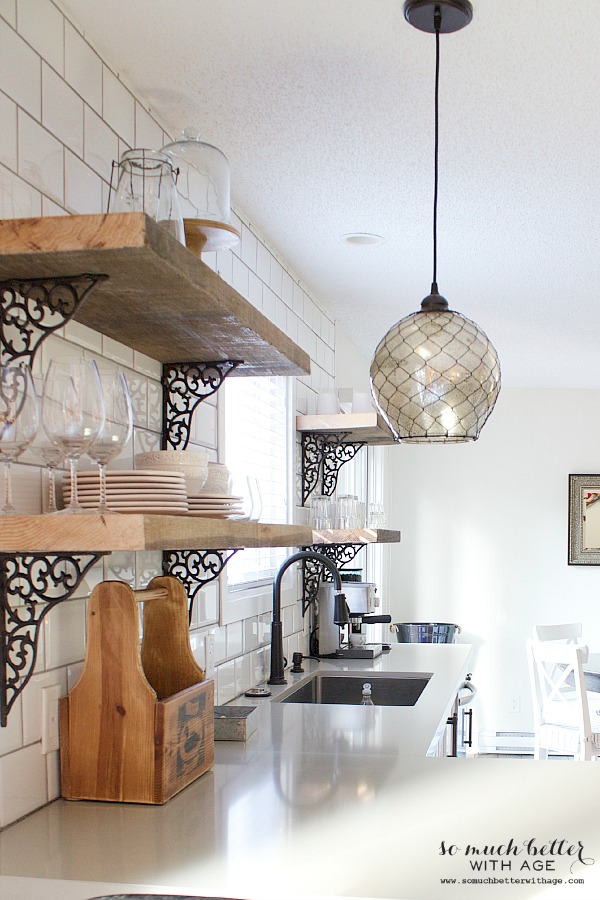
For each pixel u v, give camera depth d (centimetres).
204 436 252
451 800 162
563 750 478
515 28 189
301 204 295
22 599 150
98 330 184
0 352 149
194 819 152
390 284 394
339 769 185
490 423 697
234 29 188
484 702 679
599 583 682
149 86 211
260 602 311
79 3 176
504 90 217
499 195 288
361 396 380
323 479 400
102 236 127
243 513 200
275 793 167
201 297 156
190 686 189
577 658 468
